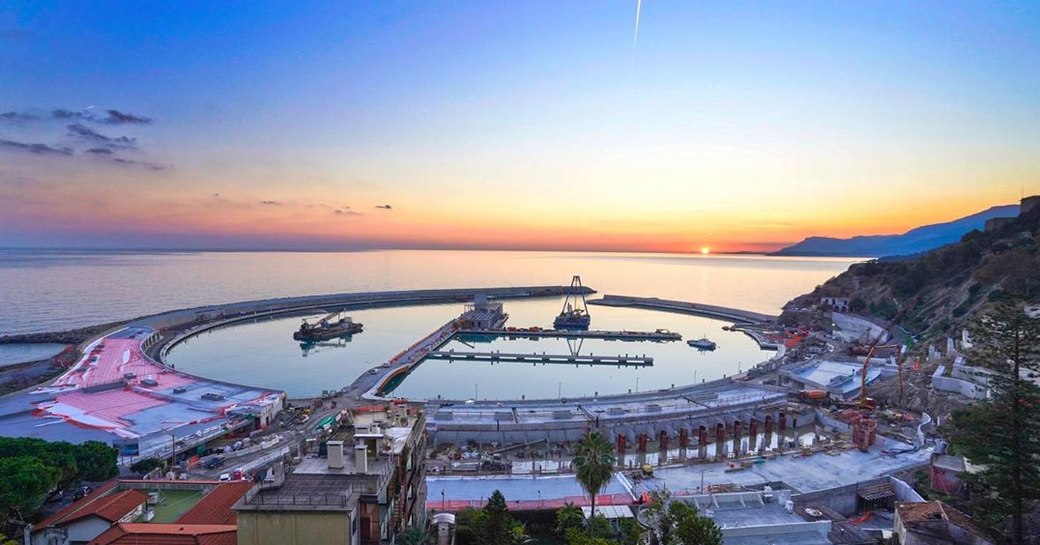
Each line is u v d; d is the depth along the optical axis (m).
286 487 47.62
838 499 88.19
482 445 124.69
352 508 44.31
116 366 185.00
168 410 134.62
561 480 91.44
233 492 64.38
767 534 72.12
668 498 76.19
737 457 108.19
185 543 48.97
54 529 59.22
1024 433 64.19
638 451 124.12
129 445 105.62
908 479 92.81
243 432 127.31
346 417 63.91
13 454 78.25
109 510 60.22
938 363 160.12
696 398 152.12
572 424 129.75
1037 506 70.50
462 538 67.44
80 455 81.25
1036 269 185.75
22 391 148.50
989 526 66.38
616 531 75.19
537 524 78.75
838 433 131.25
